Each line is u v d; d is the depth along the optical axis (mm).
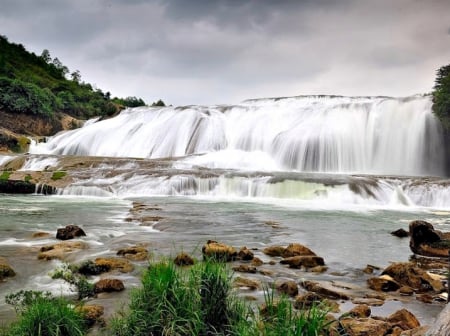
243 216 19578
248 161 43688
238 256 10906
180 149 50375
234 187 29141
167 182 29406
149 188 29312
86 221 17219
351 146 43250
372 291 8695
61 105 90438
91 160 38438
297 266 10570
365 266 10961
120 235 14297
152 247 12383
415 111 42094
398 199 26453
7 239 13328
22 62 129375
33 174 31703
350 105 46062
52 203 23844
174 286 6027
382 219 19688
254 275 9578
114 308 7168
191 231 15375
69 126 86438
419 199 25891
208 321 5844
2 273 8992
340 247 13375
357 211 22359
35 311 5855
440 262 11570
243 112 53688
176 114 55031
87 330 6219
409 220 19469
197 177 29719
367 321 6242
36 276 9195
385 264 11234
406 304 7906
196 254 11398
